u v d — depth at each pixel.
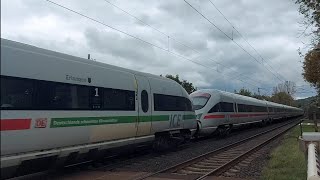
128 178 10.89
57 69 10.41
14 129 8.91
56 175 11.39
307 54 28.11
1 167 8.70
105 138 12.48
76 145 11.17
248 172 12.35
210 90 26.91
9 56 8.92
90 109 11.66
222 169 12.50
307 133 9.77
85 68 11.63
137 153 16.72
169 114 16.89
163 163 13.95
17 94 9.05
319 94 41.12
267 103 48.66
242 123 33.75
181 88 18.73
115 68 13.46
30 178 10.90
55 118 10.17
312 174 5.43
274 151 17.86
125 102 13.66
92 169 12.45
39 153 9.75
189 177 11.16
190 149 18.83
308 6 19.70
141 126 14.62
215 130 26.09
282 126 47.25
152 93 15.63
